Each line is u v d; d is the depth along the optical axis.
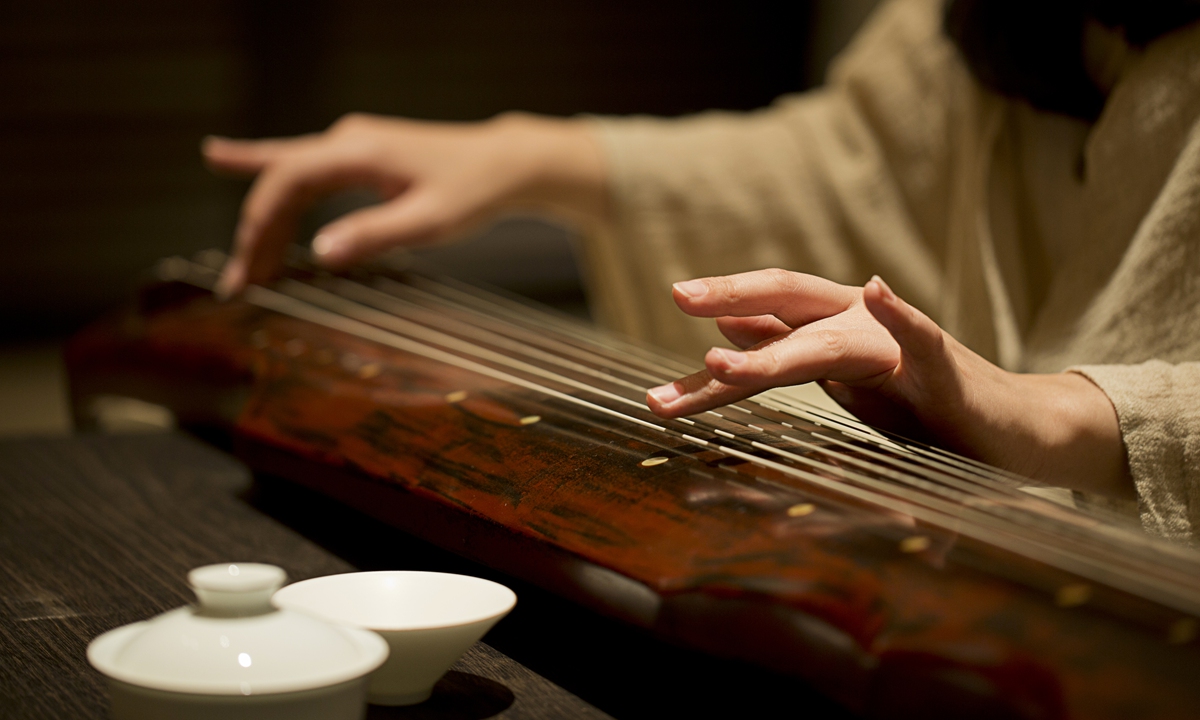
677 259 2.25
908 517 1.19
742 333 1.30
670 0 5.68
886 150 2.13
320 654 1.10
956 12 1.62
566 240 5.82
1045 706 1.09
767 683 1.17
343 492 1.35
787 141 2.26
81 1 4.84
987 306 1.65
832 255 2.19
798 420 1.33
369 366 1.50
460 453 1.32
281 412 1.44
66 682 1.20
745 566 1.16
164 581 1.33
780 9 5.83
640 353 1.59
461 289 1.94
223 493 1.50
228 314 1.72
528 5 5.47
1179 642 1.10
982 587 1.13
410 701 1.18
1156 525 1.32
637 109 5.74
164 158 5.15
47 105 4.91
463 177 2.12
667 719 1.18
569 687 1.20
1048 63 1.58
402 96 5.40
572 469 1.27
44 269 5.09
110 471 1.56
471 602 1.18
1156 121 1.50
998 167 1.65
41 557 1.37
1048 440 1.31
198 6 5.04
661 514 1.21
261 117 5.23
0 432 3.30
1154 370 1.35
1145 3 1.49
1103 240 1.53
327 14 5.19
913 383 1.26
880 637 1.13
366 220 2.04
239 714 1.09
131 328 1.74
